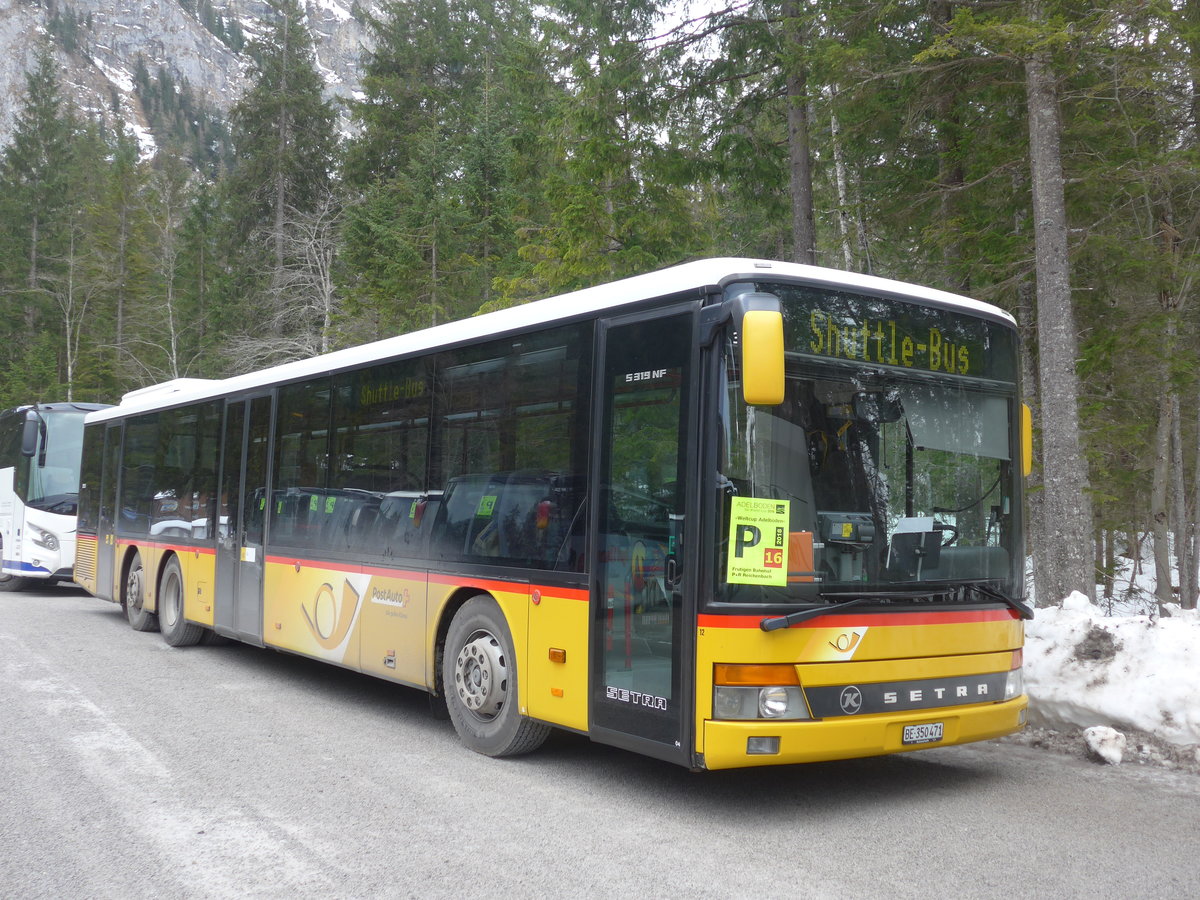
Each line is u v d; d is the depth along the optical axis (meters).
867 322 5.84
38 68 57.34
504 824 5.41
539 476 6.52
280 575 9.54
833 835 5.28
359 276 28.64
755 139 16.81
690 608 5.32
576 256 17.02
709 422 5.35
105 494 14.40
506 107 29.75
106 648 11.49
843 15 12.83
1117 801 5.93
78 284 50.19
